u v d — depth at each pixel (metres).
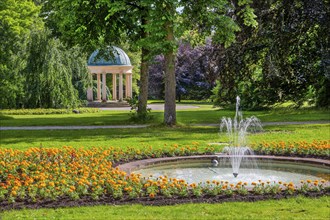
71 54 38.50
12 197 7.66
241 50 23.47
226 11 22.88
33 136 18.64
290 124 21.91
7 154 11.73
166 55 21.77
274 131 18.98
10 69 35.66
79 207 7.38
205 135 18.08
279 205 7.36
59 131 20.77
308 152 12.17
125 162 11.44
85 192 8.01
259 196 7.87
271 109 30.70
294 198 7.78
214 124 23.91
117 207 7.34
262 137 16.95
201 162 11.86
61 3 23.50
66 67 38.00
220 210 7.07
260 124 22.39
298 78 23.80
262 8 23.52
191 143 15.49
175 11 20.62
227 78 24.05
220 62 23.98
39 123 26.22
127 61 52.97
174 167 11.33
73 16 23.89
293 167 11.21
